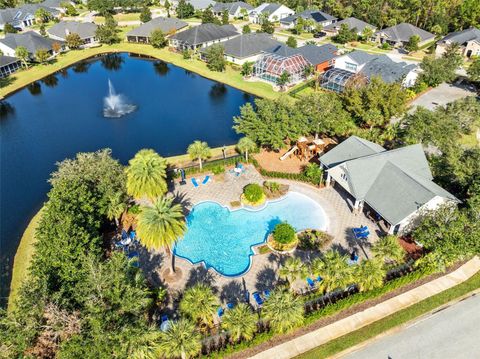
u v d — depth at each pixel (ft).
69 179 164.14
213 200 187.62
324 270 127.44
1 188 209.46
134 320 109.70
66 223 133.69
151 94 321.32
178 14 553.23
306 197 189.88
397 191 163.63
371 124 232.12
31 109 296.92
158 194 164.45
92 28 454.40
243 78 344.49
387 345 123.65
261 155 223.71
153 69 382.22
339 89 303.07
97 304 109.81
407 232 164.04
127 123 273.54
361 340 124.77
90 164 173.99
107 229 169.68
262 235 167.63
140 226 134.10
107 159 179.73
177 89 331.16
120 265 122.31
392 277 145.69
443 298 138.82
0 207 195.42
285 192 191.83
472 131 243.19
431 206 157.28
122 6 574.97
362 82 275.18
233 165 214.90
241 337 123.03
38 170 224.33
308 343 123.75
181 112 288.92
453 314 133.49
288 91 316.40
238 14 559.38
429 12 476.95
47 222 137.69
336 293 137.90
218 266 152.35
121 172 175.63
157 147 243.81
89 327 105.70
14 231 180.04
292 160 218.79
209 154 206.69
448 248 135.03
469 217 147.84
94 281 114.93
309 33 488.02
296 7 583.58
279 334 124.67
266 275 147.95
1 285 148.46
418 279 145.38
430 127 207.51
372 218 175.52
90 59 415.23
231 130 262.88
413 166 180.55
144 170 161.68
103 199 160.86
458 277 147.84
